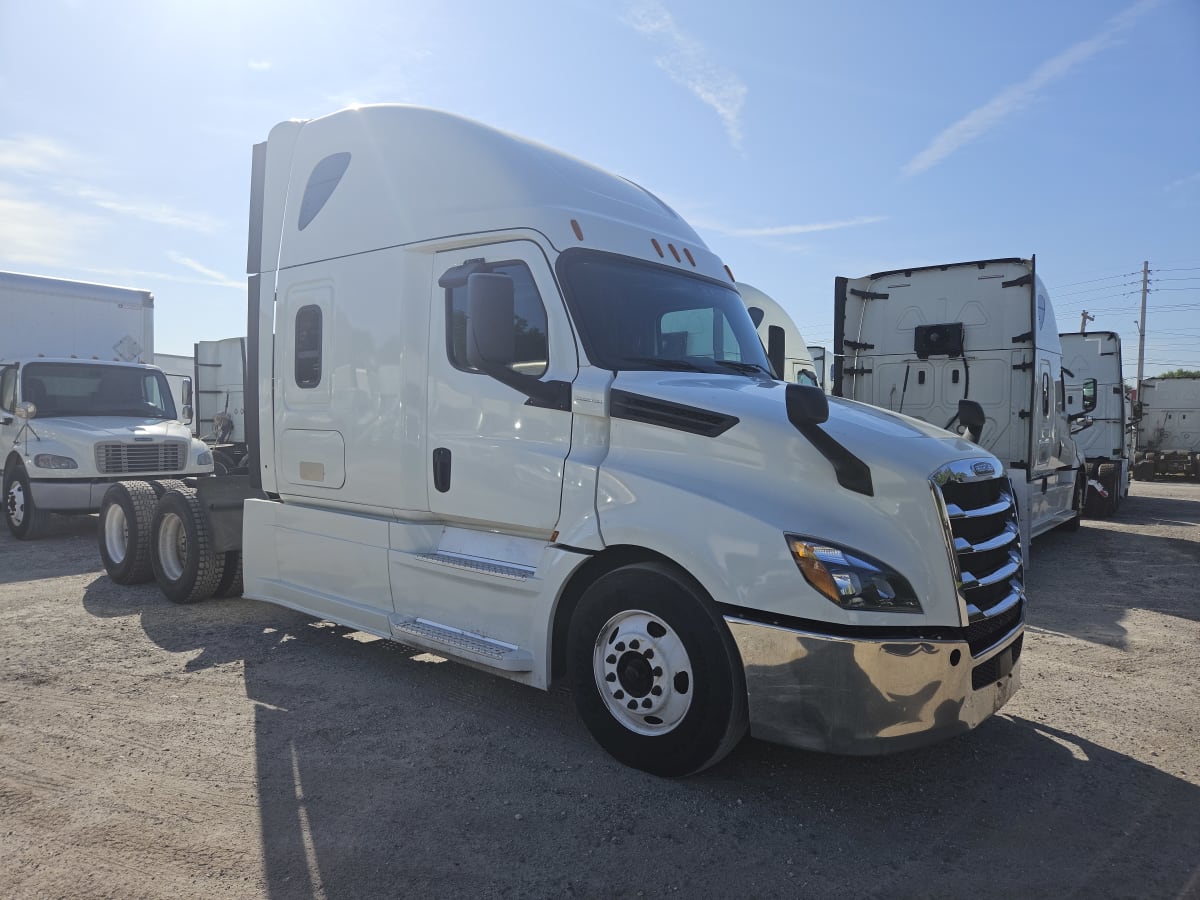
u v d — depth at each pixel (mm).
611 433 4043
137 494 7441
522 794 3637
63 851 3125
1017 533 4062
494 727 4379
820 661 3332
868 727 3324
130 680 5020
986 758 4102
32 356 11633
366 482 5109
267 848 3168
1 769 3807
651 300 4648
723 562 3500
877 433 3668
